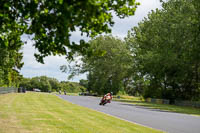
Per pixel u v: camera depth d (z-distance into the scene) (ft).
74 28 16.46
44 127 32.01
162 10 169.89
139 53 189.16
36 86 504.84
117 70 254.88
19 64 221.05
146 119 53.06
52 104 78.95
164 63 157.48
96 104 99.35
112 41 253.03
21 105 67.00
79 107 71.72
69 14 14.55
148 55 163.22
